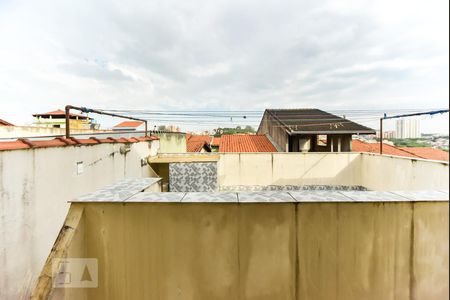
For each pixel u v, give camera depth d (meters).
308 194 1.58
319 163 6.95
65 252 1.32
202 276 1.47
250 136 11.66
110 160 3.68
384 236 1.46
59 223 2.53
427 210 1.46
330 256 1.46
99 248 1.48
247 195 1.58
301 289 1.46
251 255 1.46
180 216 1.47
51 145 2.43
